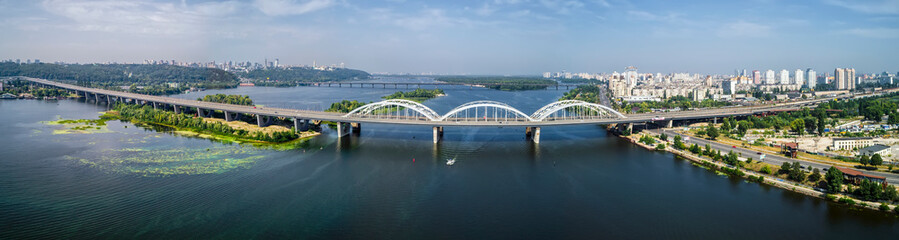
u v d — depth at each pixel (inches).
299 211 5940.0
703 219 5797.2
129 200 6240.2
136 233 5226.4
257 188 6835.6
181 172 7618.1
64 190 6619.1
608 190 6963.6
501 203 6358.3
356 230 5403.5
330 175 7593.5
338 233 5319.9
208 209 5959.6
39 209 5876.0
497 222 5698.8
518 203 6363.2
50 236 5113.2
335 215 5831.7
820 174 7032.5
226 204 6146.7
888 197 5999.0
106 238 5088.6
